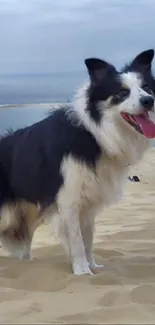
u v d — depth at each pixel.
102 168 1.29
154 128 1.23
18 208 1.47
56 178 1.31
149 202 2.61
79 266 1.28
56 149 1.30
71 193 1.29
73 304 1.02
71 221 1.31
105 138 1.26
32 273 1.24
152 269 1.30
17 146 1.42
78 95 1.30
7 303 1.02
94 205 1.35
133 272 1.29
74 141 1.27
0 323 0.89
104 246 1.63
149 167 3.70
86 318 0.92
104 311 0.95
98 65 1.27
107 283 1.18
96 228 1.98
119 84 1.25
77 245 1.30
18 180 1.41
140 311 0.95
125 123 1.26
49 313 0.96
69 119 1.30
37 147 1.35
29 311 0.97
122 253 1.52
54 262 1.38
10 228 1.51
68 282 1.18
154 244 1.64
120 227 1.99
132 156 1.31
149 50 1.34
